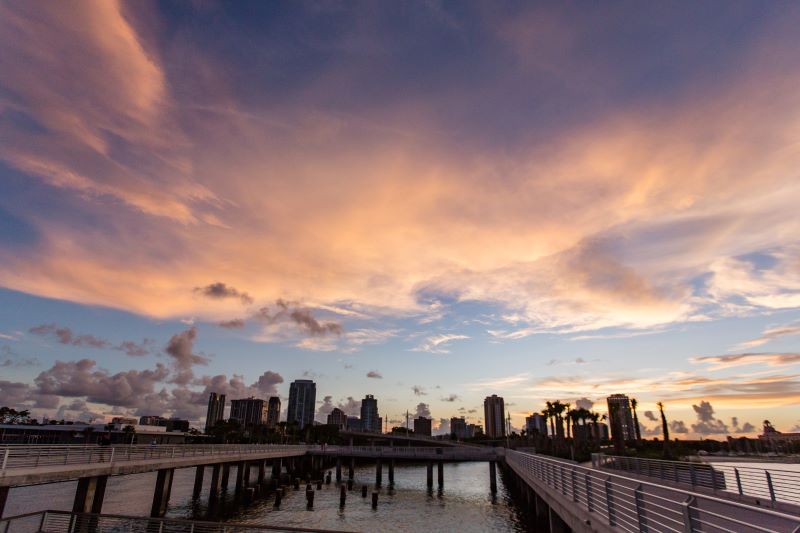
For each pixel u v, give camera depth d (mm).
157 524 20672
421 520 40438
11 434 95062
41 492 53688
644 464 35969
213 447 47031
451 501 51562
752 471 22266
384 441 176125
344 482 70375
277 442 137375
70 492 53906
